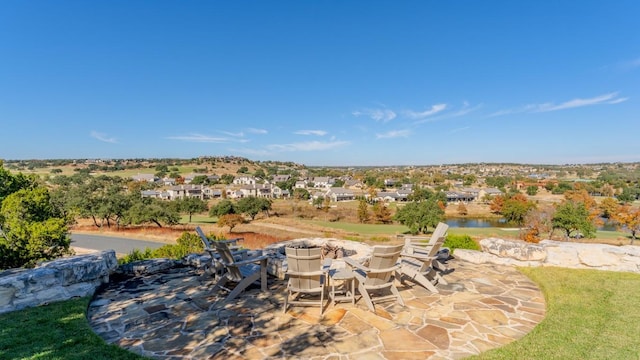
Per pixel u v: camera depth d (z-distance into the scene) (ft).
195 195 290.76
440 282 20.47
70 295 18.34
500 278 21.84
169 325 14.89
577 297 17.57
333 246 30.86
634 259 22.29
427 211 141.49
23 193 49.96
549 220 125.39
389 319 15.35
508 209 184.55
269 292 19.30
